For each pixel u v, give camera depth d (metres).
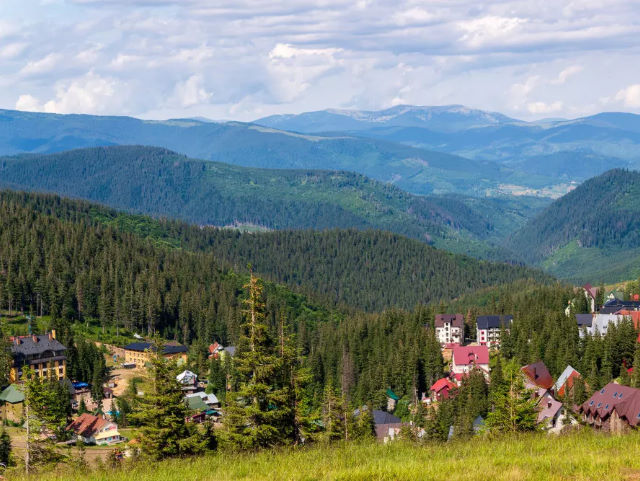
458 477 43.09
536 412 85.62
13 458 97.81
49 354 175.12
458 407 139.38
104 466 65.19
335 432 87.00
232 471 51.03
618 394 103.81
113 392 176.38
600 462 45.41
